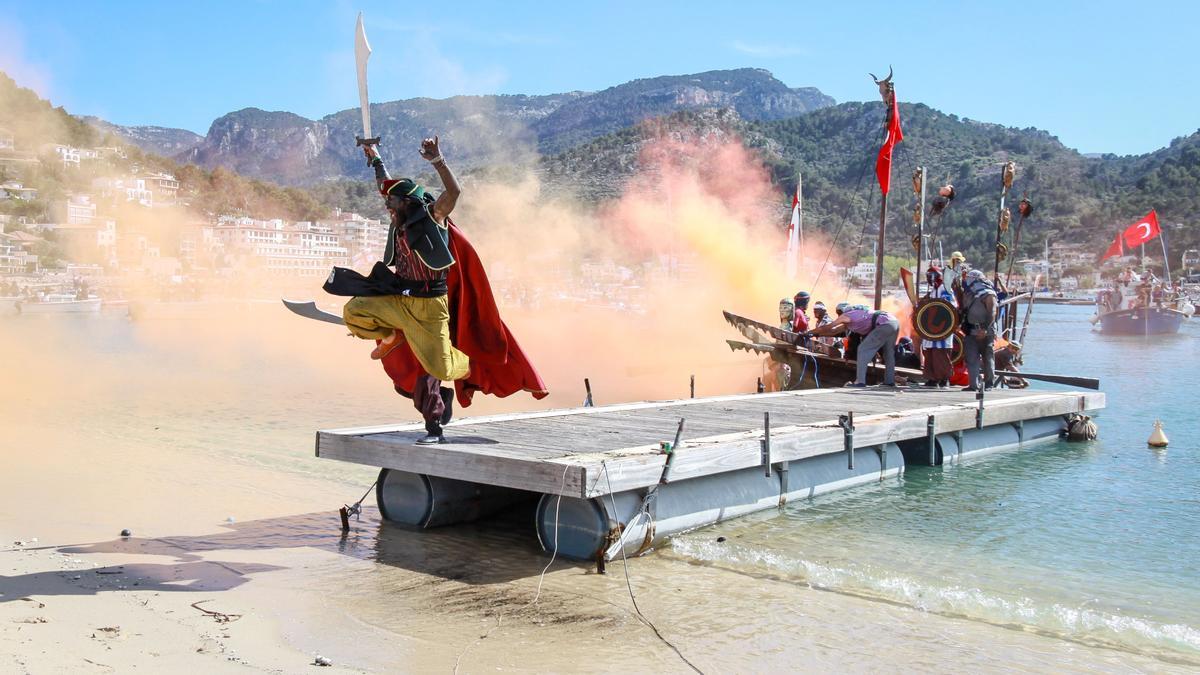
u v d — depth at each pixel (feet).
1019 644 19.89
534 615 21.25
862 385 51.70
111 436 46.09
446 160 23.90
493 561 25.63
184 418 53.52
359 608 21.47
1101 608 22.26
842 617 21.42
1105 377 95.91
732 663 18.57
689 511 28.07
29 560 24.04
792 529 29.32
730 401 43.70
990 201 595.06
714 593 23.03
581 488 23.99
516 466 25.22
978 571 25.05
